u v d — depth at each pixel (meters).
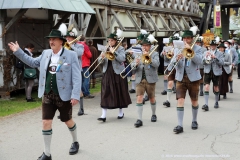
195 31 6.42
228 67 10.23
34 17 11.50
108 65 7.48
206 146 5.71
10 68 9.98
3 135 6.45
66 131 6.68
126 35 15.97
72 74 4.87
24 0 9.03
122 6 15.16
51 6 9.20
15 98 10.37
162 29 18.73
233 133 6.51
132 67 6.90
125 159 5.12
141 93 6.99
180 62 6.43
